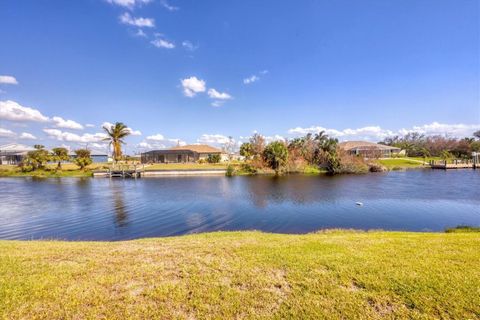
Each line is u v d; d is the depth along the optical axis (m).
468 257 5.19
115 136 49.94
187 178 36.75
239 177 37.22
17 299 3.71
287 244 6.33
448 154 66.75
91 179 37.72
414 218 14.71
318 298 3.75
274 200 20.09
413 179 32.69
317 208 17.27
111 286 4.09
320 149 45.69
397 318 3.32
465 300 3.64
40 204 19.62
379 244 6.25
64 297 3.77
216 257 5.34
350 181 31.19
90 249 6.02
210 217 15.38
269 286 4.09
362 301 3.67
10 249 6.11
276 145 43.38
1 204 19.77
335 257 5.23
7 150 64.50
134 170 39.84
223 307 3.55
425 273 4.45
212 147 69.19
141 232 12.78
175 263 5.01
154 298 3.75
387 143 100.75
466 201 19.14
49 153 48.19
